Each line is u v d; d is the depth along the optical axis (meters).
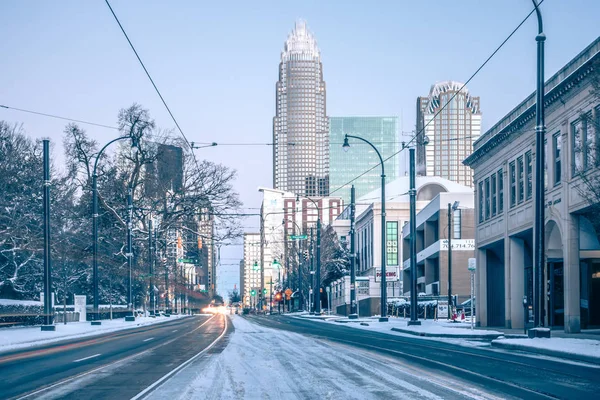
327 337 29.14
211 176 62.91
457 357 18.41
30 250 49.91
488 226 45.22
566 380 13.11
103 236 64.56
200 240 63.34
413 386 12.19
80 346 25.00
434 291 71.75
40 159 52.81
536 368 15.40
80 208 60.94
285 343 24.72
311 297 88.56
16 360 18.83
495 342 23.55
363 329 39.50
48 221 34.84
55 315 47.06
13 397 11.29
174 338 29.34
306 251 101.94
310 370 15.07
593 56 25.56
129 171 64.44
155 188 63.53
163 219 64.56
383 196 46.00
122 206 63.62
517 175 39.38
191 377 13.91
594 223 25.11
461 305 62.44
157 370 15.46
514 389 11.76
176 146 63.91
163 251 72.50
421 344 24.47
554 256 35.88
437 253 71.12
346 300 88.31
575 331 31.08
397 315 66.94
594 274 33.44
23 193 50.53
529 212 37.12
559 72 31.98
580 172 23.50
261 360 17.64
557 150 33.53
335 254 112.50
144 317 67.56
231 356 18.98
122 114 62.47
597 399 10.59
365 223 107.19
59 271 56.88
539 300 23.59
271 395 11.34
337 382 12.92
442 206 70.69
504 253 43.22
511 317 40.19
